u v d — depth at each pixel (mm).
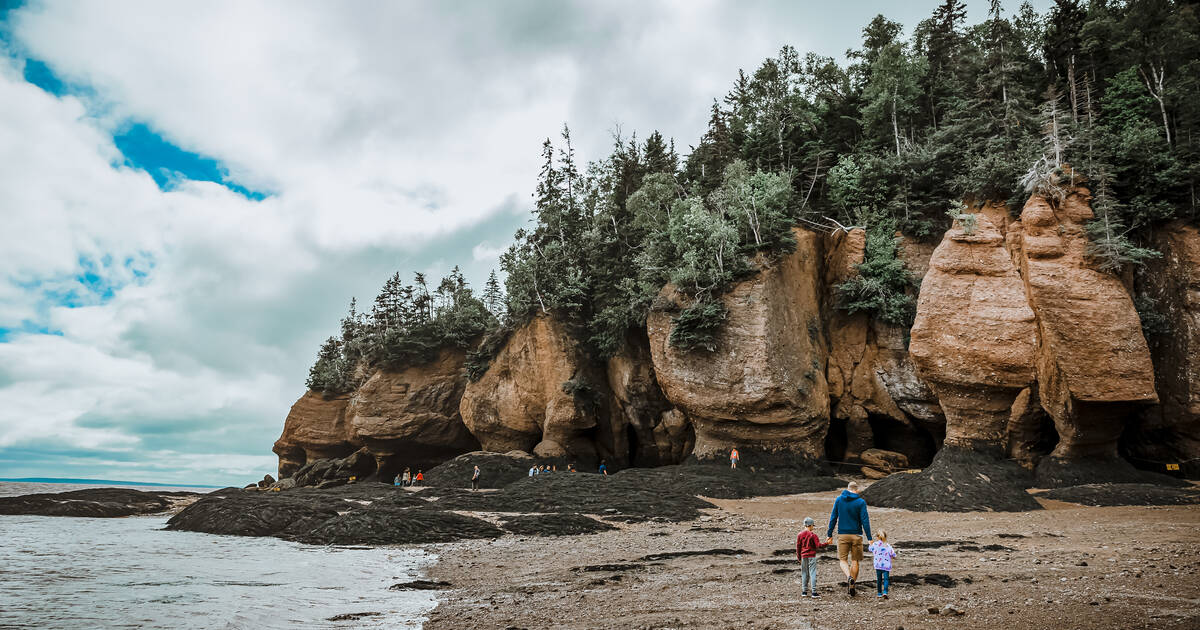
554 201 68875
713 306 45969
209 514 33125
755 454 46375
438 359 72750
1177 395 37031
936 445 47031
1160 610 10133
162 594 15398
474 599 14461
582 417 57562
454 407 71062
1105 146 41906
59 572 19031
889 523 25625
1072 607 10555
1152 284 39375
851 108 62406
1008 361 37594
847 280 50469
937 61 62188
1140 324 35969
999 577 13711
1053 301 36594
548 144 70125
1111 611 10156
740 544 22359
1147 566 14289
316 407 83375
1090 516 25547
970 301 39344
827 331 51312
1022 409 37344
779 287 47750
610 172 68562
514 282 64188
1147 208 39281
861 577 14789
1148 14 50875
